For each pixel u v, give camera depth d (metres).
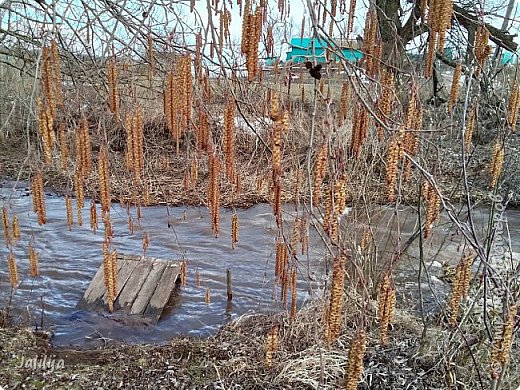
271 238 8.27
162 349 5.17
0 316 5.64
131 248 7.92
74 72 3.77
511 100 2.84
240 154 6.40
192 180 3.58
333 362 4.55
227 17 2.60
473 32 3.82
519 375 4.01
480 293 4.03
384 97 2.64
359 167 5.11
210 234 8.45
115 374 4.66
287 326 5.15
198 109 2.91
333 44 2.10
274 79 2.84
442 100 4.42
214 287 6.75
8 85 4.88
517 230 8.02
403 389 4.20
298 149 3.67
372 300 5.02
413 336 4.85
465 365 4.24
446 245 7.05
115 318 5.93
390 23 3.08
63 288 6.63
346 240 4.82
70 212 3.46
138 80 3.89
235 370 4.68
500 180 4.38
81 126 2.81
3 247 7.64
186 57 2.53
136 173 2.82
